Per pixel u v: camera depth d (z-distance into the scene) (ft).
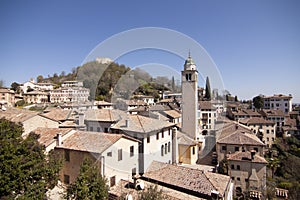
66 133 48.65
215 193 35.94
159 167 37.60
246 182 61.67
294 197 61.52
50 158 38.04
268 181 67.46
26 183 31.48
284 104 220.84
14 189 30.30
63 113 76.07
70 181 44.96
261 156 69.31
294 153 106.22
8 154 30.96
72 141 45.39
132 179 35.58
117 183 36.04
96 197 33.96
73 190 34.50
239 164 62.75
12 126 36.11
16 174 30.58
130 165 34.91
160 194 29.25
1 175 29.71
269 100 227.40
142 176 36.37
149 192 29.30
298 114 175.83
